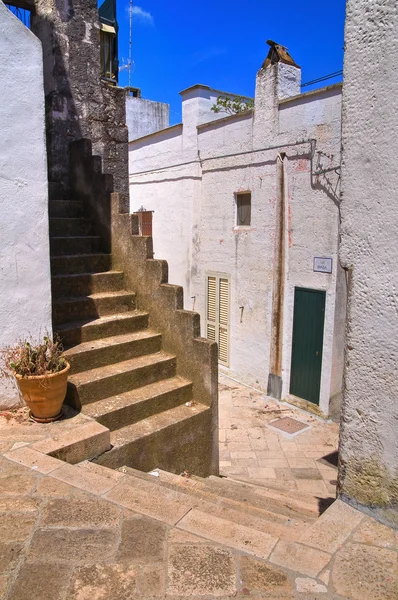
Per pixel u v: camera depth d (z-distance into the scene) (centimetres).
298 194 827
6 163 378
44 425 378
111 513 254
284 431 794
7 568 211
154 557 216
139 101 1617
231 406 898
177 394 482
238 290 994
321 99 764
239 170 953
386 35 205
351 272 228
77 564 213
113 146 688
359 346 228
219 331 1067
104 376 448
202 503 277
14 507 258
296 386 891
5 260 386
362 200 220
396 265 209
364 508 234
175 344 513
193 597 191
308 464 686
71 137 645
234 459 698
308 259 826
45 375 361
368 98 214
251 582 197
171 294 509
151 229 1246
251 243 945
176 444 449
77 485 283
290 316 880
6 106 373
